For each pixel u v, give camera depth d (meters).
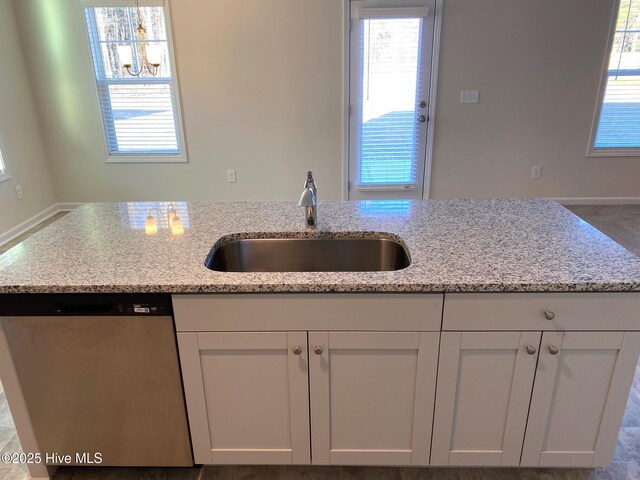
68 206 4.96
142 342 1.45
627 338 1.39
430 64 4.33
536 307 1.37
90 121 4.64
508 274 1.36
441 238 1.67
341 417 1.55
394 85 4.41
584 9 4.16
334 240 1.79
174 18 4.26
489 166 4.68
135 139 4.72
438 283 1.33
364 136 4.59
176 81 4.45
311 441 1.59
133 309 1.40
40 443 1.63
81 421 1.59
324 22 4.23
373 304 1.38
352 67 4.36
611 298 1.35
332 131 4.59
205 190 4.86
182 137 4.65
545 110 4.48
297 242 1.81
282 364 1.47
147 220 1.95
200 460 1.64
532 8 4.16
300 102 4.50
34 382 1.53
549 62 4.32
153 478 1.73
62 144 4.73
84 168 4.81
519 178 4.73
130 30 4.35
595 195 4.78
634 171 4.68
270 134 4.62
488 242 1.62
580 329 1.39
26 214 4.48
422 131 4.56
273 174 4.77
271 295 1.38
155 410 1.56
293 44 4.32
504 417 1.53
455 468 1.76
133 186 4.87
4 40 4.16
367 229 1.79
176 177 4.82
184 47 4.35
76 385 1.53
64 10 4.29
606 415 1.50
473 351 1.44
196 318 1.41
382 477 1.73
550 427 1.54
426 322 1.40
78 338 1.46
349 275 1.39
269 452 1.62
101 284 1.36
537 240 1.63
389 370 1.48
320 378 1.49
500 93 4.43
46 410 1.58
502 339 1.41
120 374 1.50
